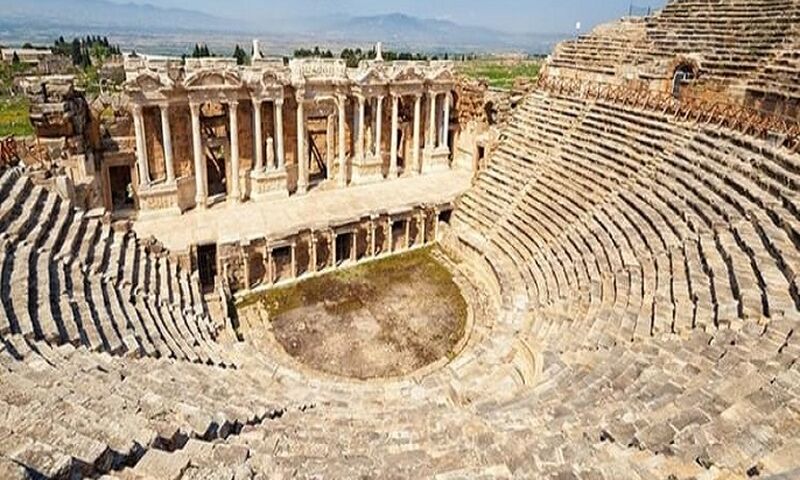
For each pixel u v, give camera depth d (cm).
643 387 1159
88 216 2212
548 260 2444
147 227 2830
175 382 1337
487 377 1741
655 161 2544
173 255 2517
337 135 3728
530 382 1623
